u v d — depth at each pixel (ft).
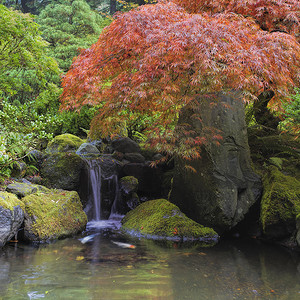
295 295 7.94
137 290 8.07
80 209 15.43
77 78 13.98
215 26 11.35
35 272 9.26
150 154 23.88
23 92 32.91
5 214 11.83
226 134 14.97
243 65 11.09
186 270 9.71
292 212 13.26
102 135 17.34
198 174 15.03
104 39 14.15
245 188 15.19
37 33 22.25
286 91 14.07
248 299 7.70
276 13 16.60
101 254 11.24
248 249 12.42
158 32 11.91
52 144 22.79
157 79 12.26
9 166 16.38
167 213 14.83
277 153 19.67
